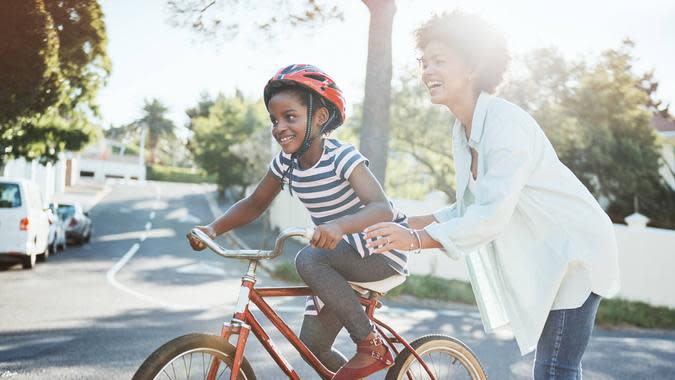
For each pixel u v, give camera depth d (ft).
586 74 70.03
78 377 15.70
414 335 24.91
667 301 47.98
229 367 8.26
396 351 9.78
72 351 18.61
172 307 28.27
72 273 40.83
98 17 39.81
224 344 8.16
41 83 37.63
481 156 8.30
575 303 7.95
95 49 40.96
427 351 10.16
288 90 8.54
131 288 34.86
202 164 127.65
